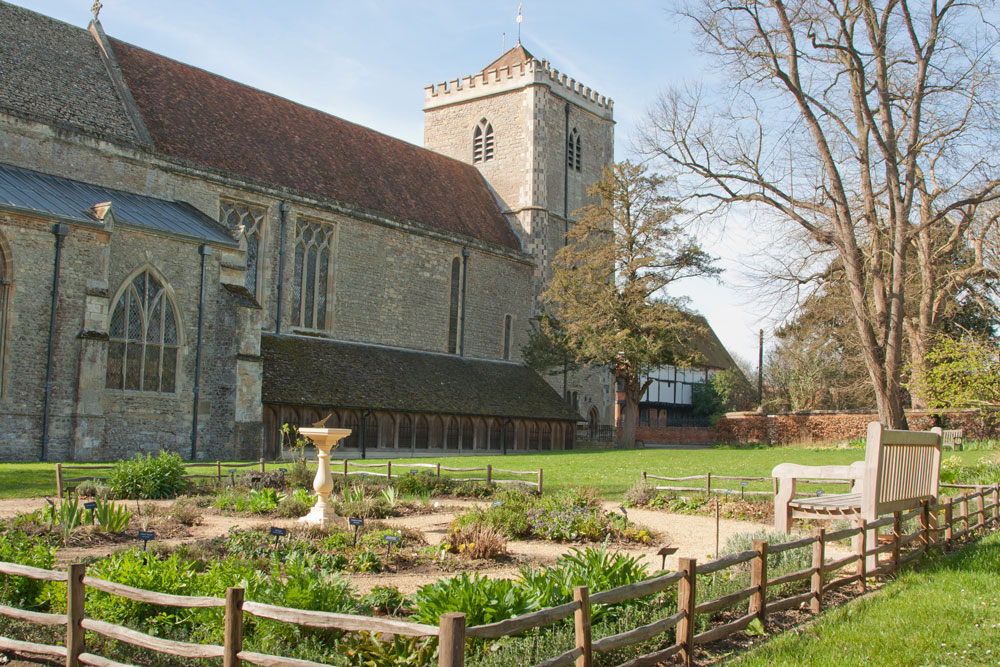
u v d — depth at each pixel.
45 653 7.65
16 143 32.06
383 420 41.75
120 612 8.65
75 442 29.23
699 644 8.07
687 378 79.38
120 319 31.77
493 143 59.47
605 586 9.27
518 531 16.02
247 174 40.44
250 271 40.31
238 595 6.63
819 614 9.73
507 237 56.69
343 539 14.26
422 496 21.89
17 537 12.53
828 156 27.53
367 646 7.77
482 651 7.80
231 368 34.06
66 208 30.36
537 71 58.00
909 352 46.34
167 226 33.53
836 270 32.00
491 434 47.91
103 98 36.50
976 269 39.81
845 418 51.03
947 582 11.19
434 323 49.38
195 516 16.55
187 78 41.94
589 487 21.25
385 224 46.25
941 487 20.61
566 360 52.41
